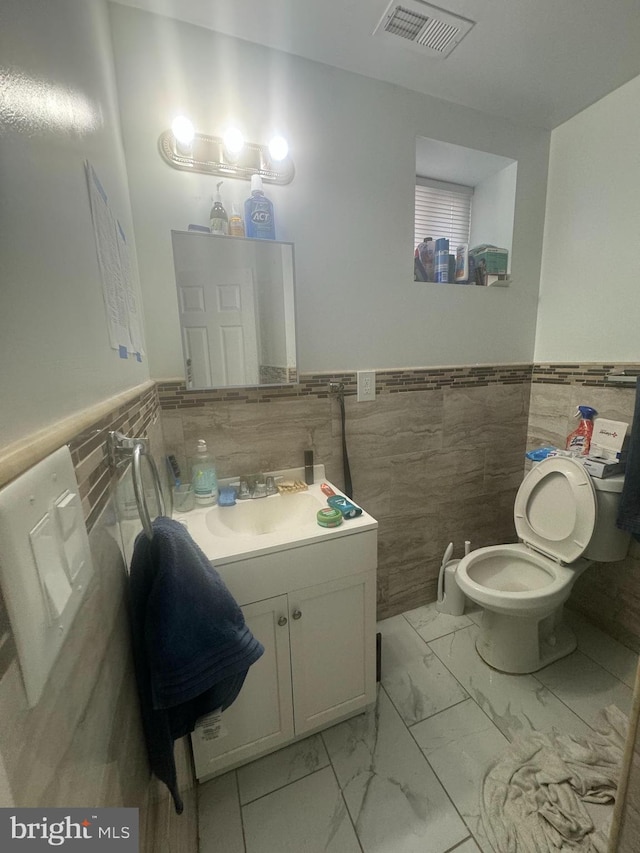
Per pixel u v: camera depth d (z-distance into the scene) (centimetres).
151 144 111
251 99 119
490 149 159
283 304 133
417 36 116
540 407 186
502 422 186
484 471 186
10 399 29
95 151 68
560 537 145
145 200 112
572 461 144
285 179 126
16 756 24
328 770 111
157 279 117
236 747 106
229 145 116
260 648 68
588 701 131
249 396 133
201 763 103
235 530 125
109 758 43
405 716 127
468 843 93
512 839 93
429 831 96
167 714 60
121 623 53
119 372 73
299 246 132
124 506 62
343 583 112
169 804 72
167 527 60
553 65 130
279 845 94
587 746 114
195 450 129
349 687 120
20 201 34
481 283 172
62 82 50
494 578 155
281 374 136
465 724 124
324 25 111
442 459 175
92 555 43
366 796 104
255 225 121
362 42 118
